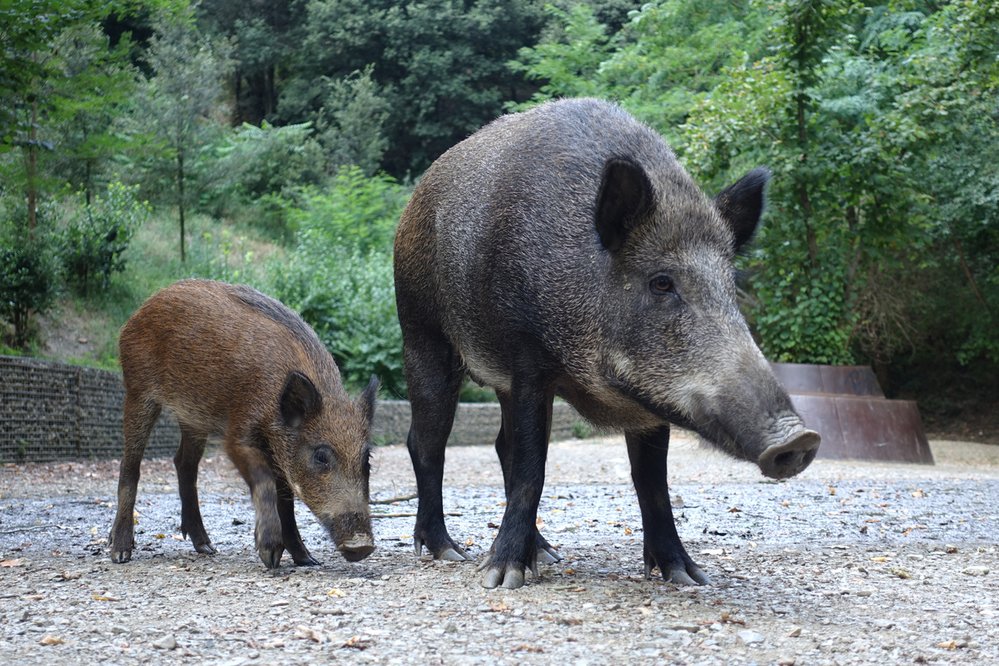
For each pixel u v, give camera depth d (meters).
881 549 6.99
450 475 13.70
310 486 5.89
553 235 5.38
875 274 21.70
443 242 6.25
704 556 6.65
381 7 48.47
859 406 16.11
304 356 6.29
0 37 13.55
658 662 3.94
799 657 4.05
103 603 4.98
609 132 5.62
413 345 6.78
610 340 5.01
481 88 48.97
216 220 33.88
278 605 4.93
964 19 18.38
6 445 13.28
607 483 12.48
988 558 6.64
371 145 42.03
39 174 20.42
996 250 23.70
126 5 18.28
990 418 25.80
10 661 3.91
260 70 48.44
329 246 30.03
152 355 6.57
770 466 4.27
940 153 20.69
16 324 19.23
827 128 18.61
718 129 18.42
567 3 46.97
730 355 4.60
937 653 4.11
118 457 15.73
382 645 4.16
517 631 4.41
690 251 4.90
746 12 30.41
